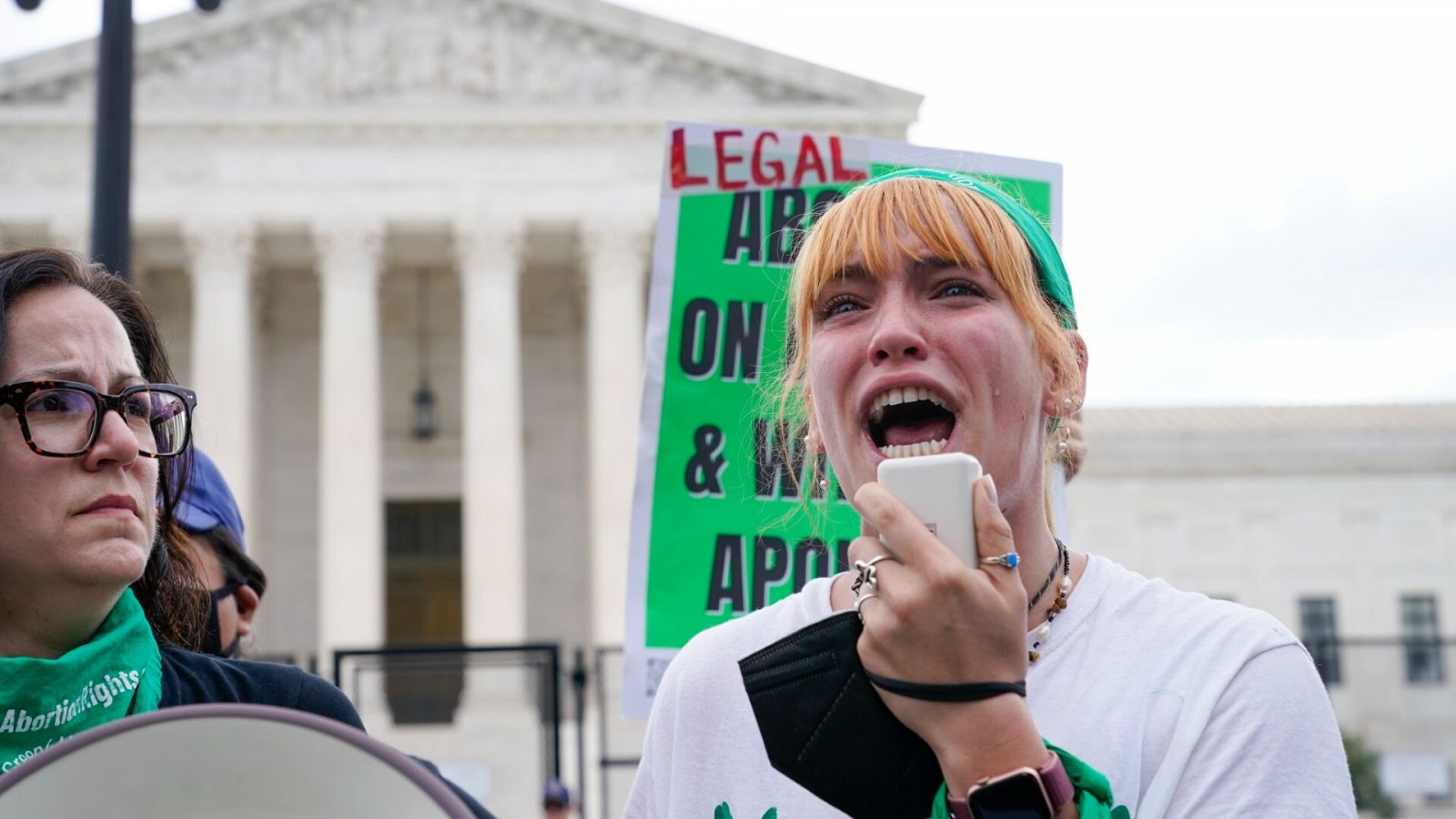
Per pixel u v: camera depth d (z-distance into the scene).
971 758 1.91
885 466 2.00
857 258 2.32
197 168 42.41
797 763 2.01
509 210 42.91
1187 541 46.34
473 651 10.82
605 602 40.84
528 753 29.59
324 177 42.62
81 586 2.47
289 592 45.78
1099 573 2.44
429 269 48.09
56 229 41.31
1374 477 46.56
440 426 47.56
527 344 48.16
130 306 2.98
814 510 3.24
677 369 5.35
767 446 3.13
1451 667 40.09
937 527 1.96
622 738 30.81
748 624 2.54
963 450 2.28
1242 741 2.14
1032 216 2.55
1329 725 2.18
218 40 43.06
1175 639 2.30
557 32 44.00
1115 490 46.44
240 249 42.19
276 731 1.66
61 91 42.09
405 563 48.56
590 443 43.69
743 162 5.47
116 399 2.49
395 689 34.03
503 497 41.34
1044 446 2.47
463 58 43.62
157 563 3.09
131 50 8.43
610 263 42.97
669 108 43.38
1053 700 2.28
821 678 2.00
